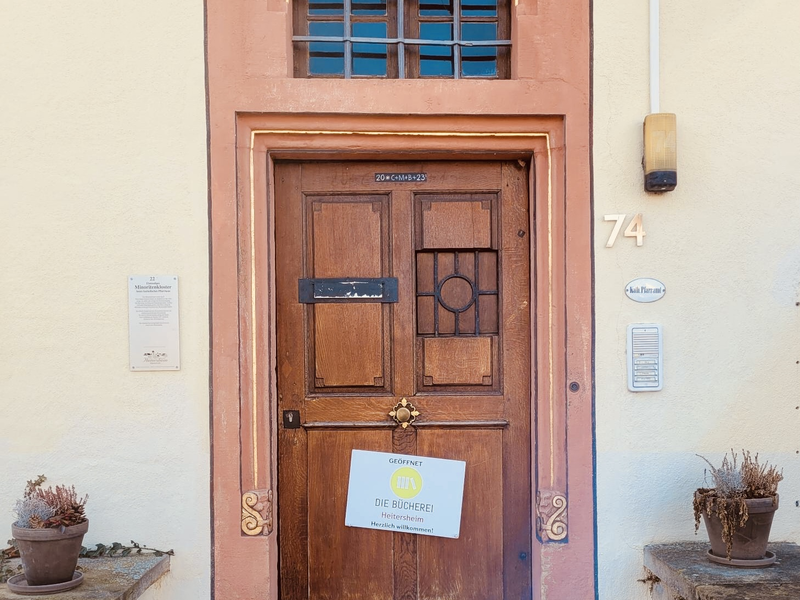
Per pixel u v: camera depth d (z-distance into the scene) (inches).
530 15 120.0
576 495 119.7
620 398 120.7
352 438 127.5
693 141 121.8
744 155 122.1
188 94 117.4
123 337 117.6
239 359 117.3
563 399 120.3
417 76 125.6
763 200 122.2
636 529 120.6
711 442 121.7
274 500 120.1
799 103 122.3
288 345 126.5
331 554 127.1
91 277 117.4
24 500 103.8
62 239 117.1
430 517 126.6
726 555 110.1
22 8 116.6
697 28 121.6
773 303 122.4
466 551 127.5
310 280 126.5
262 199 119.2
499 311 127.9
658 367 120.6
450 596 127.5
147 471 117.6
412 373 126.9
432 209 127.4
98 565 110.7
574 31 120.0
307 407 126.7
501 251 127.0
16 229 116.7
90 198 117.3
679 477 121.3
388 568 127.4
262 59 117.3
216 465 116.8
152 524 117.4
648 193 121.1
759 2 122.0
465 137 121.1
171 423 117.6
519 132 120.9
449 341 127.6
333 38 122.6
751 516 108.3
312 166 126.4
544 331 121.7
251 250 118.3
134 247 117.5
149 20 117.3
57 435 117.1
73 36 116.9
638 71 120.9
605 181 120.6
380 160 126.1
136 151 117.3
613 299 120.8
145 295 117.4
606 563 120.2
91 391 117.3
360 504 127.0
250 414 117.7
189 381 117.6
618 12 120.8
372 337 127.1
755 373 122.2
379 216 127.3
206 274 117.7
